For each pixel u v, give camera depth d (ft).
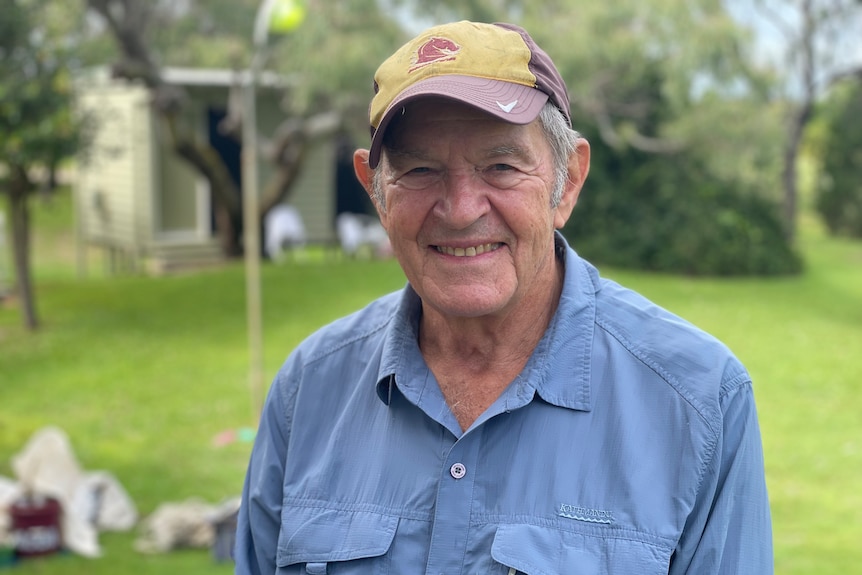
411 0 42.50
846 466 23.52
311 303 43.06
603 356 5.19
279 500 5.85
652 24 44.60
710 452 4.85
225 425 27.78
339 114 47.01
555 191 5.18
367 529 5.20
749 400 4.99
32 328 41.11
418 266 5.12
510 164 4.94
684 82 45.14
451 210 4.90
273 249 53.98
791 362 33.65
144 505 21.59
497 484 5.03
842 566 17.51
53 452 20.34
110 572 17.66
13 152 37.14
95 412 29.45
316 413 5.80
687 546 4.86
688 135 48.08
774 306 43.47
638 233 53.78
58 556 18.51
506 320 5.32
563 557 4.82
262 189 56.80
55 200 78.89
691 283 49.44
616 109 53.47
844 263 58.59
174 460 24.84
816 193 76.18
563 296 5.33
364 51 40.88
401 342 5.48
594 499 4.90
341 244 55.01
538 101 4.88
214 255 54.39
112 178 57.62
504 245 5.06
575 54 42.65
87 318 42.37
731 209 54.54
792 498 21.47
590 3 43.83
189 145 49.32
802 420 27.35
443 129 4.87
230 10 64.39
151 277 50.83
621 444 4.95
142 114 52.70
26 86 36.58
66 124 38.04
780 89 49.06
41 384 32.83
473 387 5.39
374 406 5.56
